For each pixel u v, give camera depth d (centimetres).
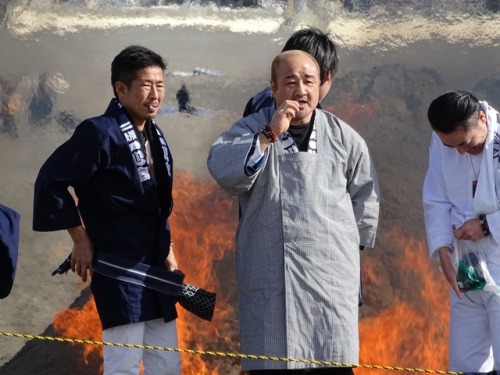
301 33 1647
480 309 1627
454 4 3725
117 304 1496
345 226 1530
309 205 1501
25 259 3072
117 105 1538
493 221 1576
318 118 1559
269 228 1505
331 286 1497
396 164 3134
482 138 1574
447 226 1636
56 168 1482
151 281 1522
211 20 4322
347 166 1559
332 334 1488
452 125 1542
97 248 1523
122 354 1498
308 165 1514
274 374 1498
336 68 1670
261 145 1465
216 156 1498
